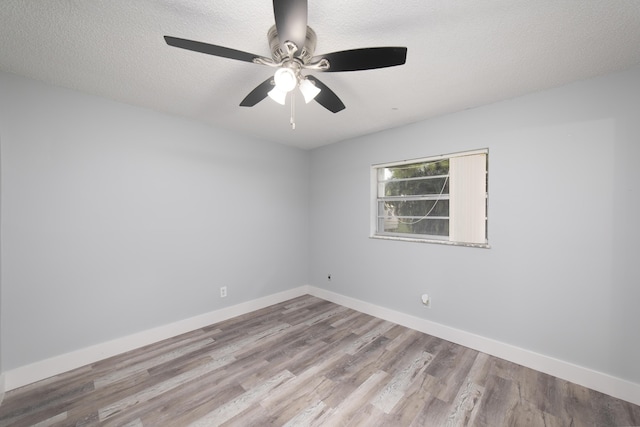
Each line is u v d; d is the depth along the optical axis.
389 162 2.98
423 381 1.92
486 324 2.31
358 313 3.22
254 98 1.69
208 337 2.60
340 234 3.54
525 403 1.70
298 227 3.87
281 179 3.63
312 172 3.94
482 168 2.36
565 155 1.94
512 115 2.17
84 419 1.56
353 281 3.38
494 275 2.27
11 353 1.83
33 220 1.92
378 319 3.04
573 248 1.92
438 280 2.61
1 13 1.23
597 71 1.75
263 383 1.89
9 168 1.83
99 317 2.20
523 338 2.13
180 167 2.67
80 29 1.36
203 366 2.10
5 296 1.82
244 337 2.59
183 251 2.70
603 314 1.81
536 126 2.06
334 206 3.62
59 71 1.79
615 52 1.54
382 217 3.21
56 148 2.00
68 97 2.04
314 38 1.34
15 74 1.83
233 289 3.12
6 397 1.74
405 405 1.69
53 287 2.00
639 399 1.67
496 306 2.26
